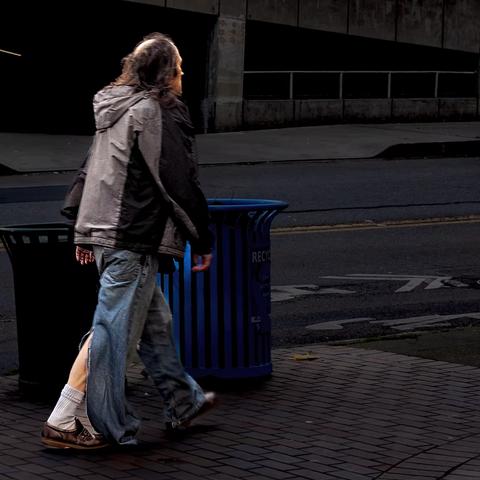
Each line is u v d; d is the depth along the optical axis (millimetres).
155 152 6656
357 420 7629
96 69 29938
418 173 23891
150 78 6777
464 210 19078
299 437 7227
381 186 21672
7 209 18016
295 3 32719
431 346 10180
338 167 24953
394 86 35344
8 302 11969
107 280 6762
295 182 22109
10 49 29031
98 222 6734
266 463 6680
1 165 23422
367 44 34844
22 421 7613
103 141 6766
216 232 8391
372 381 8766
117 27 30047
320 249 15461
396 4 35094
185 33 31312
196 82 31688
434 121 35812
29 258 8031
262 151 27250
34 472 6480
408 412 7836
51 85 29625
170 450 6953
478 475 6348
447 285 13391
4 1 28734
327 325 11359
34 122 29625
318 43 33750
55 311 8062
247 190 20844
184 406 7293
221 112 31312
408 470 6492
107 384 6738
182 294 8422
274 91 32844
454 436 7242
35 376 8172
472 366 9336
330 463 6676
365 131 31500
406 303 12414
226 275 8398
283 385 8625
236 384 8609
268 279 8688
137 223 6699
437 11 36094
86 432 6910
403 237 16547
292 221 17562
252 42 32406
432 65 36469
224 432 7348
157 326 7199
